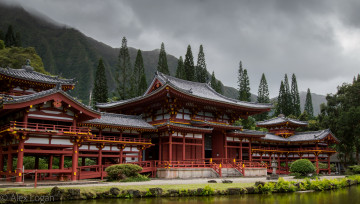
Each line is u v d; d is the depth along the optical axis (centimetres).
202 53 10269
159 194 2706
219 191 2895
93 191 2541
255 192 3084
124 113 6044
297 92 12738
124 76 8944
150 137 5222
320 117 8575
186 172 4644
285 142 7100
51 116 3284
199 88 6412
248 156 6431
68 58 19475
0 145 3572
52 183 3033
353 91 7806
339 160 7888
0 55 8125
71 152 3428
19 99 3009
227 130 5838
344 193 3316
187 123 5325
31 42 19175
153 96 4941
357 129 7044
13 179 3189
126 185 3003
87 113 3416
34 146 3325
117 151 4444
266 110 6297
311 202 2609
